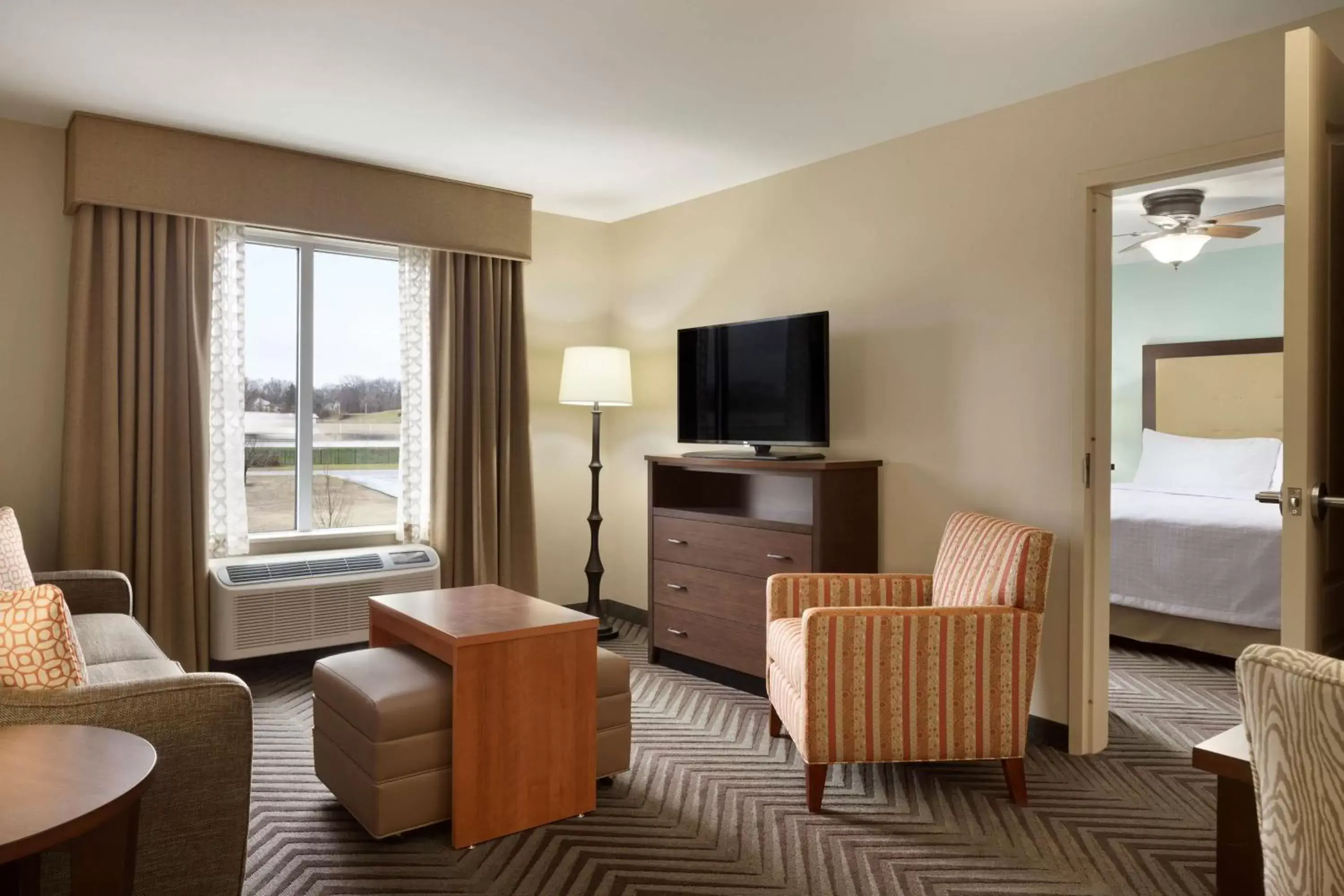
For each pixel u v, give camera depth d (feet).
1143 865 8.18
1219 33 9.44
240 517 14.07
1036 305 11.33
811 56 10.09
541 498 17.71
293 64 10.42
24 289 12.47
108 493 12.47
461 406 15.93
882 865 8.14
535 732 8.78
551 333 17.71
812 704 9.19
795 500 14.73
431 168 14.70
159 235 12.86
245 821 6.38
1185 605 15.34
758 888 7.70
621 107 11.81
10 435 12.41
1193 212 16.31
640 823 8.95
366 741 8.30
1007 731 9.39
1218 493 19.42
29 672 5.85
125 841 4.69
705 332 15.07
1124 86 10.47
